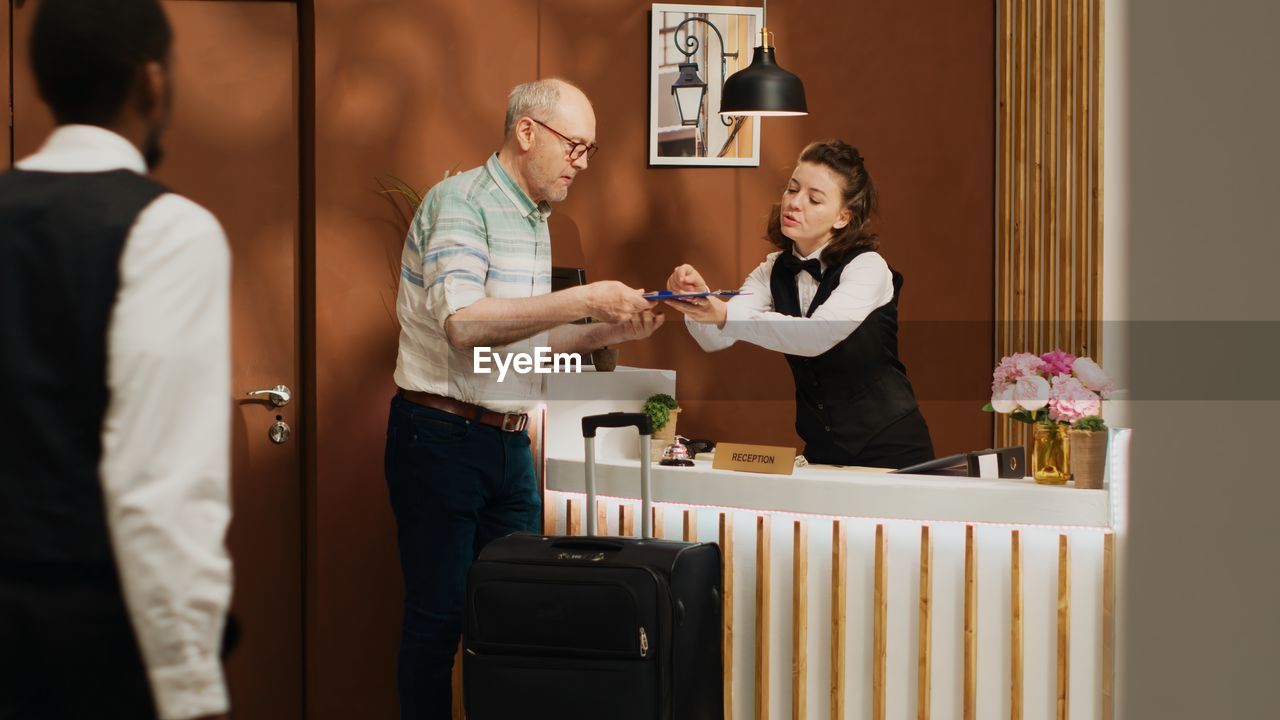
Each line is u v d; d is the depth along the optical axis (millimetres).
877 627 3092
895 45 4516
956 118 4570
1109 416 2912
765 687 3227
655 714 2902
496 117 4219
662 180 4387
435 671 3293
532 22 4246
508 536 3127
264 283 4109
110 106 1529
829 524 3152
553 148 3268
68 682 1409
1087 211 3973
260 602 4152
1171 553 2414
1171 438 2391
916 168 4551
